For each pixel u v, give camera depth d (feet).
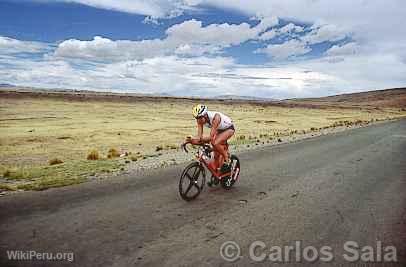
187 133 101.45
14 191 25.59
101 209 21.15
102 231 17.51
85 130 98.94
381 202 24.81
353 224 19.85
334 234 18.20
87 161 41.98
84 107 208.33
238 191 27.02
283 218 20.57
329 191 27.76
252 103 419.33
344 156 48.08
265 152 50.70
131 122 132.05
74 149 65.77
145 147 69.51
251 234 17.84
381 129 108.68
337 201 24.79
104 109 202.69
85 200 23.07
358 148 57.72
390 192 27.94
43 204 21.94
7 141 73.31
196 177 24.35
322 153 50.78
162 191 26.13
